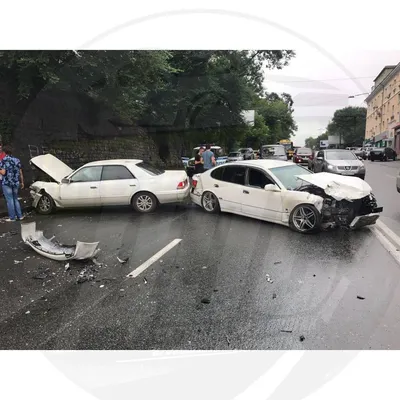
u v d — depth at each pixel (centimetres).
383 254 495
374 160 3066
